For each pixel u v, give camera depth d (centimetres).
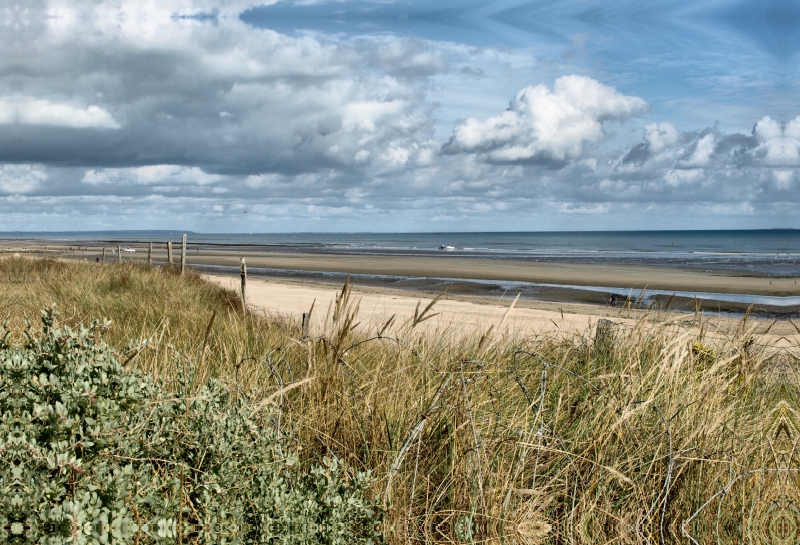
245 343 551
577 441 357
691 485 339
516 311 1889
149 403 254
